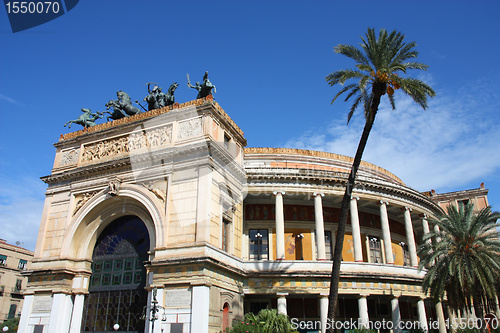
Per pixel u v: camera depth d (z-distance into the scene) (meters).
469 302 37.50
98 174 37.94
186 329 28.91
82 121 43.00
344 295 39.19
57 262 36.56
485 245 36.12
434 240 43.59
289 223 43.25
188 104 36.12
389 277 39.41
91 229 37.75
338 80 31.06
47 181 40.44
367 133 28.84
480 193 63.72
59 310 34.91
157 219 33.25
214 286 31.02
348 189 28.73
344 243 43.88
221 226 34.00
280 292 36.72
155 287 30.98
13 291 72.81
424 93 29.19
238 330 28.92
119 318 34.28
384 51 28.95
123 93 42.28
